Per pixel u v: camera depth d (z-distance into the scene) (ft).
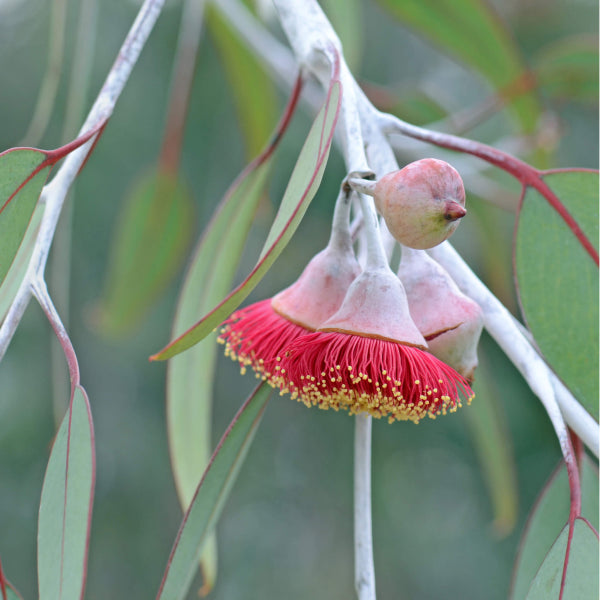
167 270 3.92
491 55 3.31
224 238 2.58
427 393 2.25
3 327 2.22
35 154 2.22
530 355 2.29
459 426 7.16
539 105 3.41
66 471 2.20
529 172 2.34
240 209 2.57
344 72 2.26
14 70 6.03
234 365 7.36
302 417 7.79
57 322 2.23
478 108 3.37
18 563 6.59
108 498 6.97
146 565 7.02
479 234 3.71
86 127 2.26
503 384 6.59
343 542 7.83
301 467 7.78
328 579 7.72
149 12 2.29
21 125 5.96
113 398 6.87
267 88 3.57
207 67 5.99
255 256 6.32
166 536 7.11
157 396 6.95
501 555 7.25
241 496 7.61
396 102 3.25
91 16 2.72
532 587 2.26
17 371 6.39
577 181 2.33
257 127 3.70
